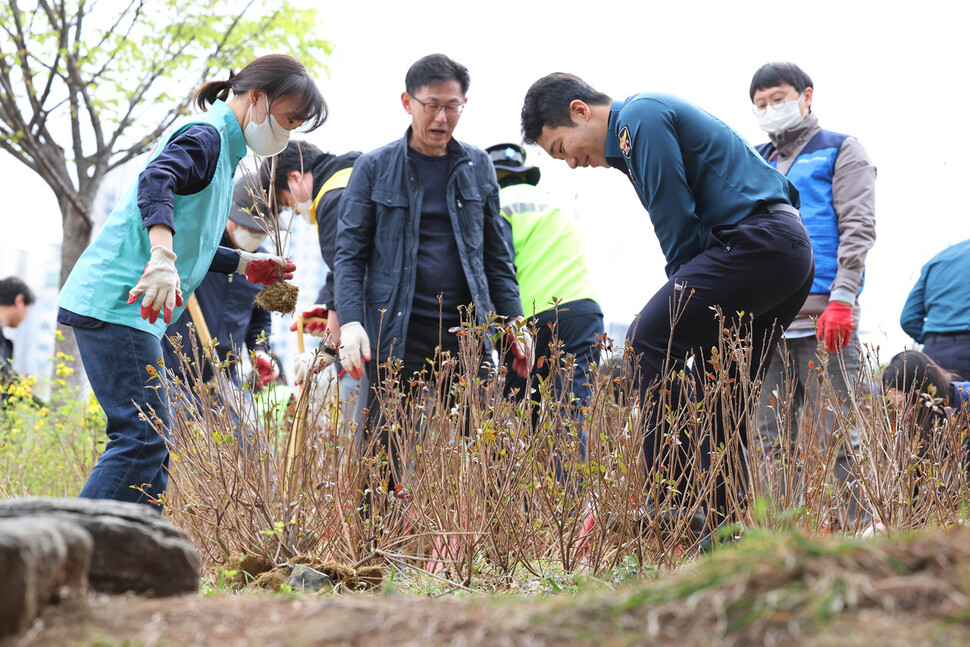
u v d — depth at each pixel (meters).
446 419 3.27
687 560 3.09
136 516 2.02
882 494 3.15
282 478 3.13
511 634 1.54
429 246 4.40
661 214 3.61
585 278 5.19
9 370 6.61
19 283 7.45
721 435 3.49
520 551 3.05
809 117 5.03
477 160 4.57
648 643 1.44
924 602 1.42
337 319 4.29
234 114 3.41
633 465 3.02
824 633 1.36
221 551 3.20
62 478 5.08
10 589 1.53
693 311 3.44
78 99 9.54
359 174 4.42
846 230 4.73
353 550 3.15
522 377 4.71
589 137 3.85
